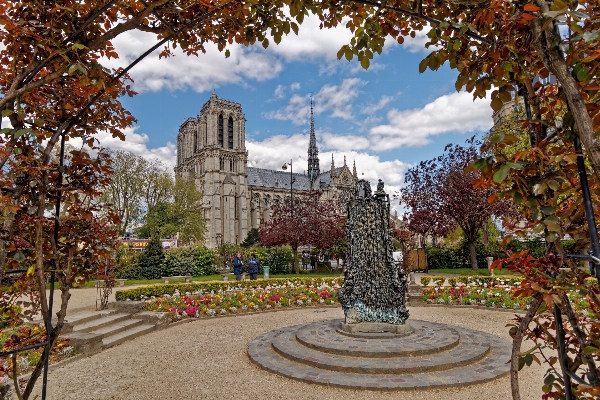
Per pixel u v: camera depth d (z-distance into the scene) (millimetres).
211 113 94625
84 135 4062
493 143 2369
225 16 4289
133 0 3830
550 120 2664
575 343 2879
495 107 2943
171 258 32312
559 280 2367
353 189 11484
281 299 17438
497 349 9250
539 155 2309
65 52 3098
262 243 41094
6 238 3080
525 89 2893
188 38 4625
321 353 8906
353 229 11133
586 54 2312
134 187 48969
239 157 97250
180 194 58688
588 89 2168
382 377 7555
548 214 2348
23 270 3635
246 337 11922
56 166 3727
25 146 3385
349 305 10641
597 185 2355
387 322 10219
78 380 8125
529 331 3219
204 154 94938
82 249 4172
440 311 15711
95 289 23109
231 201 92188
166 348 10773
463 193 28344
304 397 6980
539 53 2359
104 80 3506
